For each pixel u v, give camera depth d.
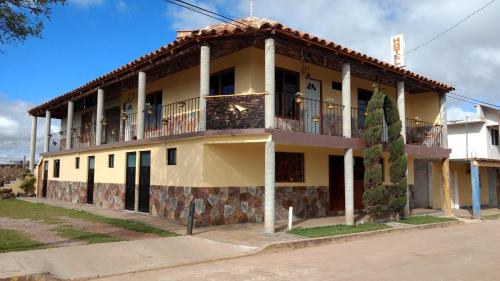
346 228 12.44
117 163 16.69
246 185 13.05
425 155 16.83
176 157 13.31
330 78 16.03
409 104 19.64
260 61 13.59
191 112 14.98
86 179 19.09
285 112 14.30
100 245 9.23
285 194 14.34
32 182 24.12
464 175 23.88
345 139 13.37
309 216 14.98
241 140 11.52
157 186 14.16
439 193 21.06
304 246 10.32
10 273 6.87
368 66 14.36
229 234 11.01
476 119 25.20
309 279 7.09
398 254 9.46
